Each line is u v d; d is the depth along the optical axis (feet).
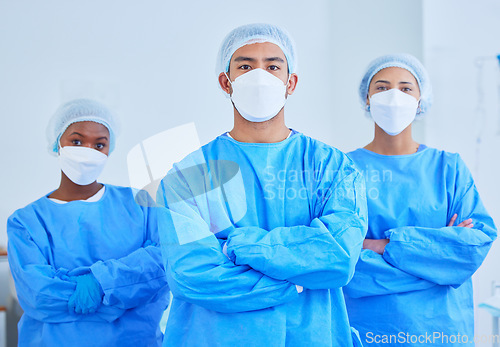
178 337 4.66
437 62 9.16
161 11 8.61
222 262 4.50
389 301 5.89
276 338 4.42
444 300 5.90
